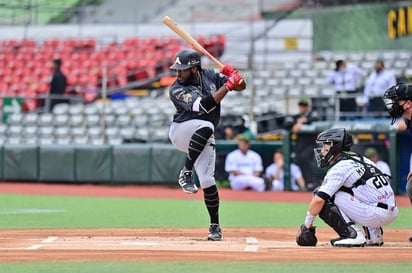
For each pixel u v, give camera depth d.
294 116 49.62
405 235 25.16
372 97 51.59
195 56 22.55
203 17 80.88
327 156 20.88
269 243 21.70
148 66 73.12
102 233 25.45
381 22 68.31
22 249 19.72
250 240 22.89
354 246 20.36
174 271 16.00
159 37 76.88
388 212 20.56
